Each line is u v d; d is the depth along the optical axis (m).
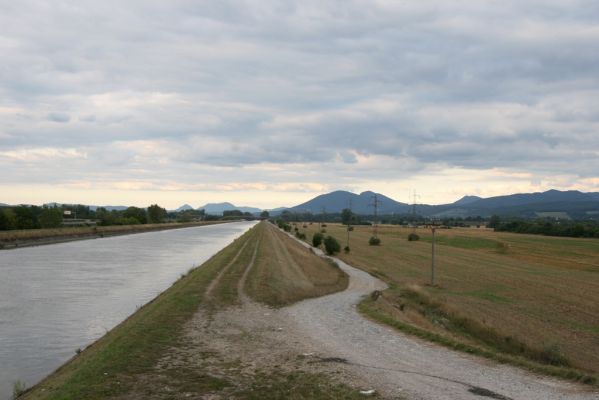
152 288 38.97
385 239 120.25
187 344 18.55
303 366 15.97
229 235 137.25
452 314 32.25
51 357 20.53
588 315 36.12
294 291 35.19
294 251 76.69
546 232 147.12
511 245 107.56
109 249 79.25
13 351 21.34
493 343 26.70
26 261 58.59
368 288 41.88
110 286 39.69
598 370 22.39
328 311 27.61
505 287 48.56
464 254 86.25
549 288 48.78
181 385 13.89
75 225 131.25
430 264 67.69
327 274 51.19
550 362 23.09
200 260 63.09
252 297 30.50
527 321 32.72
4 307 30.77
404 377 14.79
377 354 17.61
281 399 12.91
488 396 13.11
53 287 38.94
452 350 18.27
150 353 17.02
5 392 16.33
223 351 17.72
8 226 95.88
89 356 17.61
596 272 65.25
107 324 26.52
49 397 13.02
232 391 13.48
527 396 13.13
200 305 26.89
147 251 76.44
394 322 23.72
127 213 167.88
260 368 15.70
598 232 133.88
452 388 13.77
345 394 13.22
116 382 13.93
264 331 21.39
